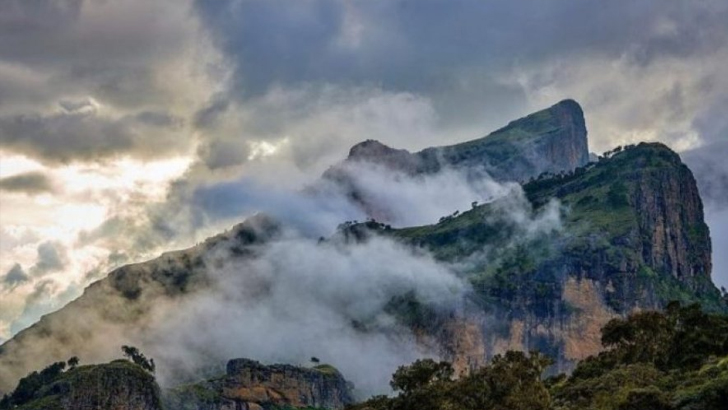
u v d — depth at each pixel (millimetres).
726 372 174125
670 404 162125
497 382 197375
